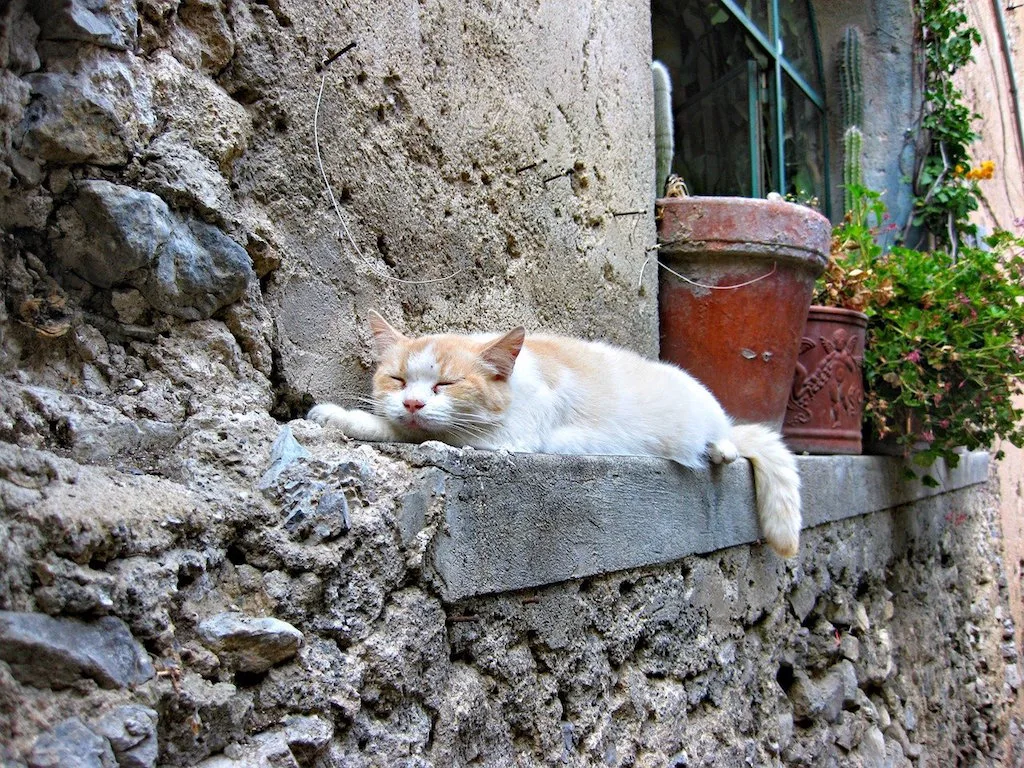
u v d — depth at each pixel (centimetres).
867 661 137
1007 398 153
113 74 54
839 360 142
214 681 47
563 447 82
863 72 236
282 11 67
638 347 123
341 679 52
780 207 126
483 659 65
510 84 96
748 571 108
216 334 61
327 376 72
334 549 54
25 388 49
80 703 40
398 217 79
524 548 68
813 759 114
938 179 229
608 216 116
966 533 205
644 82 127
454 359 73
